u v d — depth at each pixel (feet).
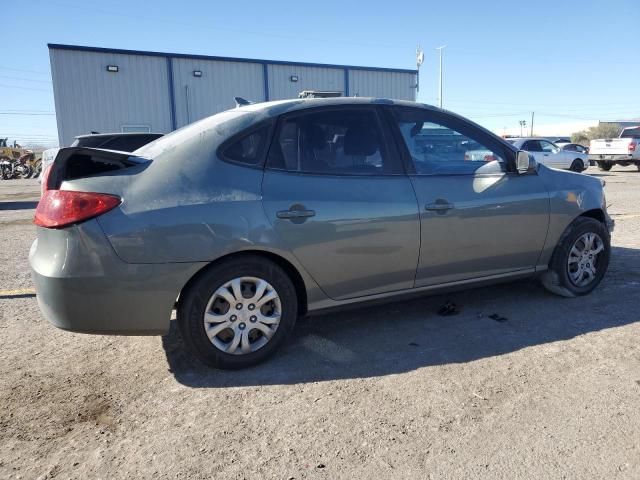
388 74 93.15
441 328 13.05
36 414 9.37
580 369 10.62
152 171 10.13
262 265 10.72
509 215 13.34
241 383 10.38
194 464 7.86
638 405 9.24
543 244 14.20
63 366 11.37
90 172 10.00
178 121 76.69
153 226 9.71
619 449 8.02
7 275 19.67
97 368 11.24
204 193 10.21
